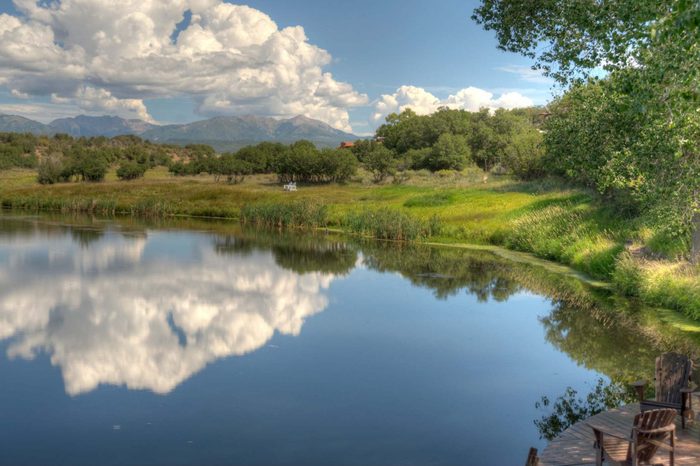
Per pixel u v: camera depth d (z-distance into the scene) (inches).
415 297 1011.9
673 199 709.9
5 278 1131.3
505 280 1163.3
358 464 405.4
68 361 650.8
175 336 760.3
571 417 484.7
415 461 410.3
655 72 476.1
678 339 718.5
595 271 1185.4
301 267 1327.5
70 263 1318.9
